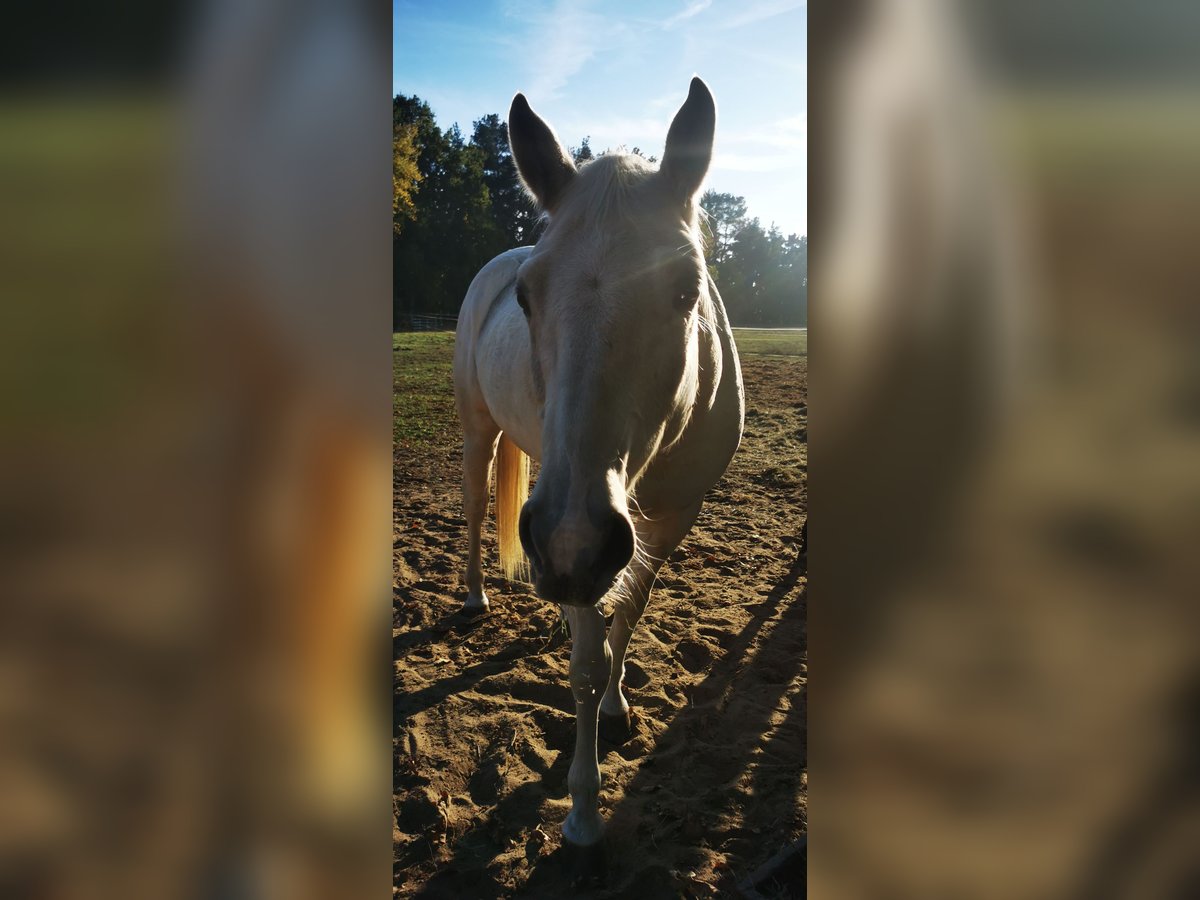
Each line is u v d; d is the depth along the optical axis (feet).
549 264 5.71
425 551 15.23
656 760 8.62
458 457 22.99
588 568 4.99
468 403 12.42
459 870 7.06
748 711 9.56
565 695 9.93
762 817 7.73
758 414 30.01
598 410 5.24
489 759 8.63
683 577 13.78
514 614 12.35
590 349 5.33
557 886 6.98
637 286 5.48
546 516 5.08
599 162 6.24
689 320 5.99
